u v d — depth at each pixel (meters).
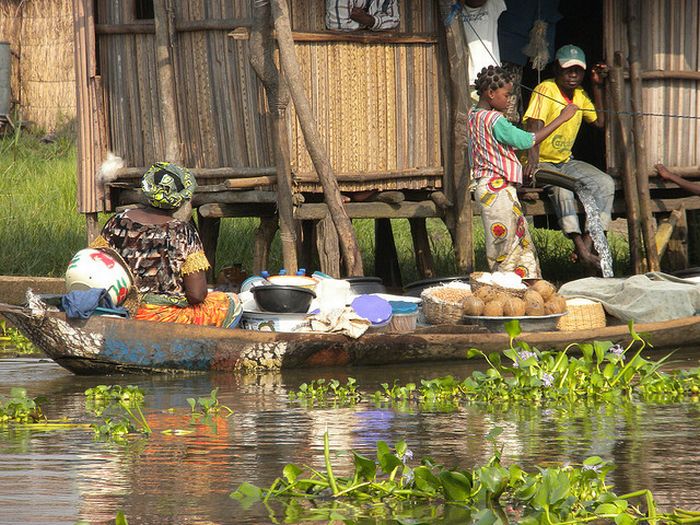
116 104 32.84
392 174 32.25
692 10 34.31
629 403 21.02
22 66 64.06
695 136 34.75
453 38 31.94
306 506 13.62
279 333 25.02
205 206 32.06
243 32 30.75
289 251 30.72
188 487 14.46
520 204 33.06
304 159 31.78
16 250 40.72
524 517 13.12
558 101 33.56
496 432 16.72
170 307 24.95
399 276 39.50
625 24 33.78
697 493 14.08
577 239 33.06
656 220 35.69
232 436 17.66
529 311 26.77
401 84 32.34
